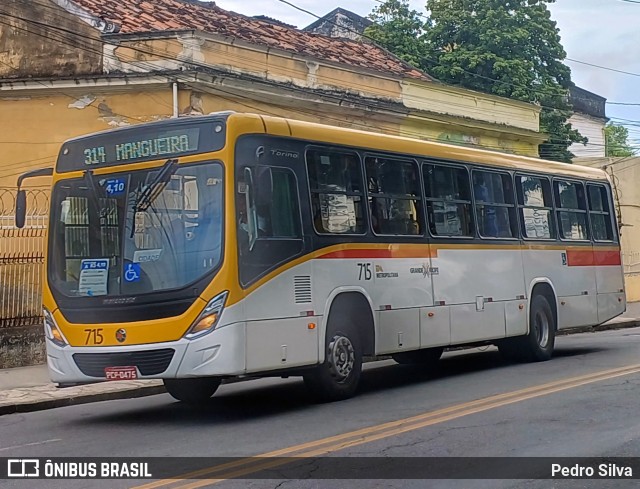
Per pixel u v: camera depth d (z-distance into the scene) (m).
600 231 16.97
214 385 11.23
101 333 9.27
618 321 25.34
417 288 11.79
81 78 18.84
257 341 9.16
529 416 9.08
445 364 15.34
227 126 9.26
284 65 20.64
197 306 8.91
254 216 9.35
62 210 9.97
